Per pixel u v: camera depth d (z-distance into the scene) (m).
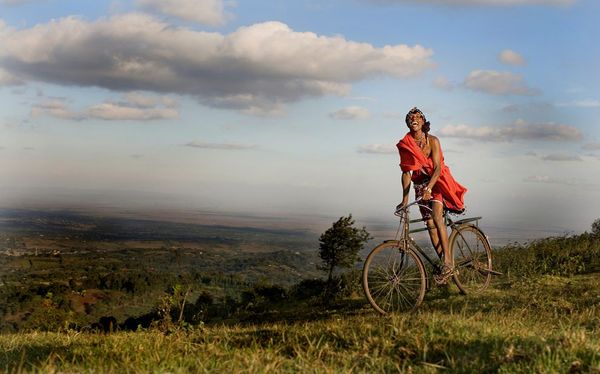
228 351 5.02
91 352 5.08
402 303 6.66
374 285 6.62
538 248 12.59
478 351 4.50
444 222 7.20
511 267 11.07
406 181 6.84
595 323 6.13
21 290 105.62
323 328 5.76
